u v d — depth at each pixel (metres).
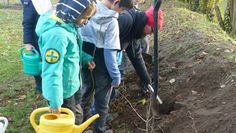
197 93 2.20
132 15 2.05
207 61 2.44
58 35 1.60
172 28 3.53
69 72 1.70
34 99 2.73
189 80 2.34
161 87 2.42
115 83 1.90
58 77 1.60
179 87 2.34
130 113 2.31
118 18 1.97
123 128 2.21
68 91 1.73
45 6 1.71
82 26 1.81
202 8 4.41
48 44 1.59
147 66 2.63
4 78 3.21
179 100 2.21
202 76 2.30
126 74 2.71
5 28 5.13
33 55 1.79
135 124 2.21
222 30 3.43
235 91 2.03
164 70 2.61
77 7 1.62
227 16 3.59
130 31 2.06
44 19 1.65
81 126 1.62
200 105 2.06
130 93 2.49
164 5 4.77
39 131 1.62
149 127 2.12
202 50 2.66
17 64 3.58
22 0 2.01
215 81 2.22
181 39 3.08
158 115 2.22
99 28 1.84
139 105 2.35
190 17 3.92
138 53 2.24
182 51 2.80
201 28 3.32
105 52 1.85
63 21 1.62
